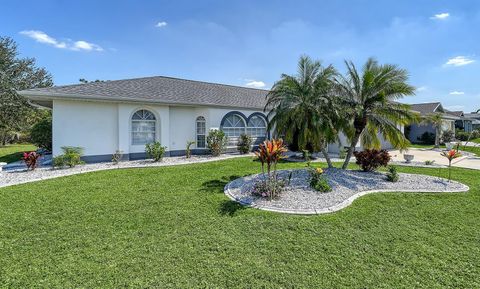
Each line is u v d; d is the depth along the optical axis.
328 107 11.09
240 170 12.60
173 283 3.76
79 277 3.88
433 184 9.62
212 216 6.45
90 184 9.59
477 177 11.42
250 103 22.00
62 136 13.66
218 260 4.38
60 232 5.46
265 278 3.90
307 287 3.69
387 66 10.99
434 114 26.70
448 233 5.51
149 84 18.56
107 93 14.65
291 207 7.05
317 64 11.84
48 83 33.25
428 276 3.95
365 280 3.85
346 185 9.17
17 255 4.51
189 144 17.06
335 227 5.79
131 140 15.94
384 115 11.05
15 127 30.34
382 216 6.48
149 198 7.93
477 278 3.89
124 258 4.42
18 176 10.84
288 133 11.62
